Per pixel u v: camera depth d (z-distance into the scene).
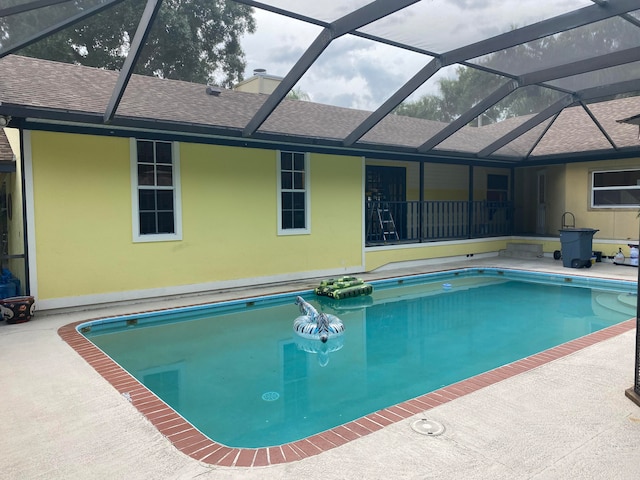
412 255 11.69
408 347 5.74
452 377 4.71
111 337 6.17
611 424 3.09
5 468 2.68
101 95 7.62
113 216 7.36
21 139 6.54
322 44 6.23
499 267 11.20
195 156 8.13
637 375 3.45
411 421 3.17
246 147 8.75
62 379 4.15
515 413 3.28
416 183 14.34
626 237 11.53
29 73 7.71
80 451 2.87
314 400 4.13
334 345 5.84
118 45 16.42
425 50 6.98
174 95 8.64
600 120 12.34
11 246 8.27
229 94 9.68
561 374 4.06
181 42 17.70
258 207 8.98
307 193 9.68
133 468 2.65
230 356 5.41
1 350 5.01
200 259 8.29
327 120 9.73
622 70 7.91
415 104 9.05
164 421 3.31
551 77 7.64
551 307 7.85
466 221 15.49
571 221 12.78
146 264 7.71
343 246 10.37
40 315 6.75
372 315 7.43
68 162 6.93
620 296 8.38
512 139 10.89
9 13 4.87
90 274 7.19
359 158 10.55
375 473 2.53
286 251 9.43
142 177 7.71
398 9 5.34
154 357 5.37
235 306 7.83
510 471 2.54
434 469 2.56
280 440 3.40
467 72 7.81
